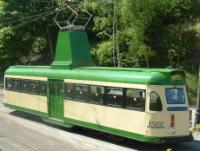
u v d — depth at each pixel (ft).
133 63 118.32
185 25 121.90
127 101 60.59
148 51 110.11
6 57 157.48
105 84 64.54
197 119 74.18
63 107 74.79
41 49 165.27
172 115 58.44
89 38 143.02
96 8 119.14
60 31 80.89
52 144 63.82
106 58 123.75
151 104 57.57
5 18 154.92
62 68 77.30
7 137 69.56
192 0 124.26
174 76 59.26
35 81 84.48
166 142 57.72
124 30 111.65
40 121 85.76
